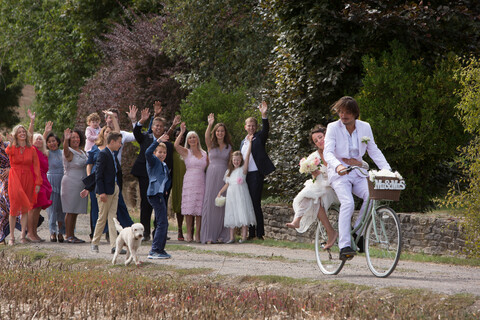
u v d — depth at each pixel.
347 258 9.72
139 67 32.06
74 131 16.44
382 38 16.97
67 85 45.00
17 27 47.06
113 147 13.79
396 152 16.03
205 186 16.89
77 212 16.28
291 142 18.50
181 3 27.39
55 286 10.31
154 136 16.77
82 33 40.91
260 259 12.95
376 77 15.84
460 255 13.30
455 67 15.92
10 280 10.94
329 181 10.05
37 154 16.02
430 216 14.52
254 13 22.11
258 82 26.33
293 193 18.42
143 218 16.42
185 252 14.08
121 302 9.20
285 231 17.97
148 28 32.19
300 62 17.56
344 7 16.81
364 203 9.84
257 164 16.77
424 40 16.55
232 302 8.81
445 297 7.88
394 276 9.88
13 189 15.51
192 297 9.23
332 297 8.62
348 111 9.70
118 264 12.23
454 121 15.84
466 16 16.81
